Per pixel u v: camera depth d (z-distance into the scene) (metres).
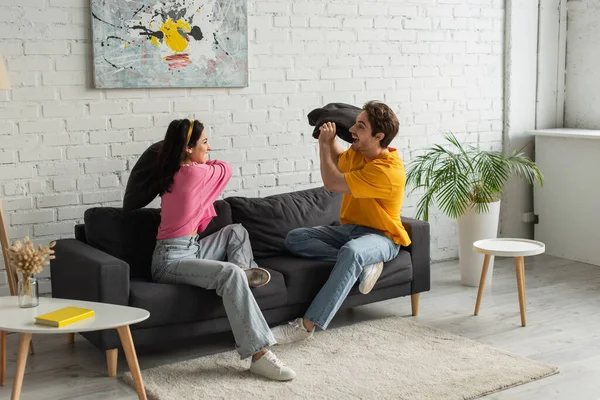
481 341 3.79
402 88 5.14
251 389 3.18
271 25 4.58
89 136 4.12
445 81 5.33
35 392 3.19
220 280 3.38
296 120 4.75
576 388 3.19
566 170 5.46
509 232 5.75
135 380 3.02
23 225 4.00
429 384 3.21
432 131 5.31
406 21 5.09
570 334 3.89
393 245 3.98
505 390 3.17
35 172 4.00
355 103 4.95
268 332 3.37
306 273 3.78
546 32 5.71
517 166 5.05
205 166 3.70
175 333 3.44
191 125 3.67
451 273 5.16
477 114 5.52
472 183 4.88
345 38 4.86
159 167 3.64
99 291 3.21
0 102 3.87
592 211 5.30
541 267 5.29
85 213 3.77
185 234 3.62
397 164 3.89
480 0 5.41
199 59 4.32
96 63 4.04
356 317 4.21
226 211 4.09
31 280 3.06
